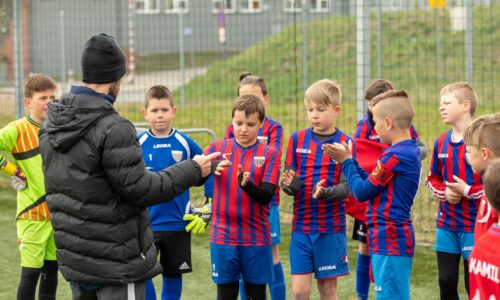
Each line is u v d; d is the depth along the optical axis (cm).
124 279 430
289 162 596
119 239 430
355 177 531
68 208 432
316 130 593
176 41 2478
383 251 529
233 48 2438
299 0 2227
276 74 2033
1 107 1422
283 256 800
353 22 2167
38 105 593
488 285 361
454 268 575
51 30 1852
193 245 847
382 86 662
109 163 420
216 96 2077
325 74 1970
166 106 612
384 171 519
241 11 2223
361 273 655
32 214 593
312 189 579
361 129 661
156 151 614
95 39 433
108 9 2214
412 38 1980
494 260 358
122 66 441
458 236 571
